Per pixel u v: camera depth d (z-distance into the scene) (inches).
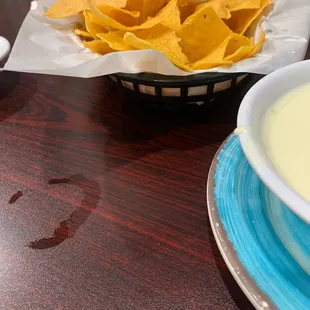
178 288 18.4
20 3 46.1
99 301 18.0
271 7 30.7
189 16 29.3
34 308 17.9
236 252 16.9
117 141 26.9
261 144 16.8
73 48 28.6
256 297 15.3
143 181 24.0
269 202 19.1
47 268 19.5
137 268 19.3
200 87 25.7
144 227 21.3
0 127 28.7
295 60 27.0
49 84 32.6
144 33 27.9
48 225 21.7
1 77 33.5
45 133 28.0
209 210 18.8
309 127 18.2
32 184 24.2
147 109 29.3
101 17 26.7
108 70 24.7
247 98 17.8
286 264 16.5
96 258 19.8
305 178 16.2
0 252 20.5
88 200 23.0
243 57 26.8
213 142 26.5
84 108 29.9
